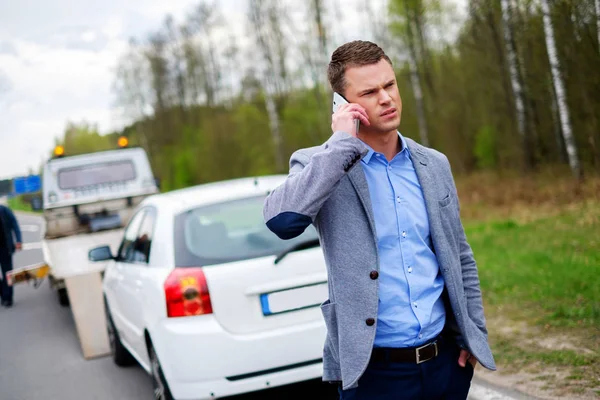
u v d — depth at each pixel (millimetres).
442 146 26453
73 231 12023
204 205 5422
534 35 17406
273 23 42344
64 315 10992
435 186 2619
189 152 54812
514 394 4805
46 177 12898
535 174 18453
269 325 4797
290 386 5973
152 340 5094
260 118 46156
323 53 38656
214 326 4734
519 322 6461
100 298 8430
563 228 10859
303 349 4805
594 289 6961
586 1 13234
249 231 5141
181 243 5117
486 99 22938
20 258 20516
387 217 2537
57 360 8227
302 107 43969
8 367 8250
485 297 7598
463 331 2572
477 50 21953
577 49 13773
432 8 27125
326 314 2555
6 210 12352
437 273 2600
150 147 62875
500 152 22000
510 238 10969
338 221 2484
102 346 8117
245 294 4781
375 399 2561
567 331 5949
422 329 2516
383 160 2588
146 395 6328
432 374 2570
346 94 2551
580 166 14984
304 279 4875
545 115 19297
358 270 2455
